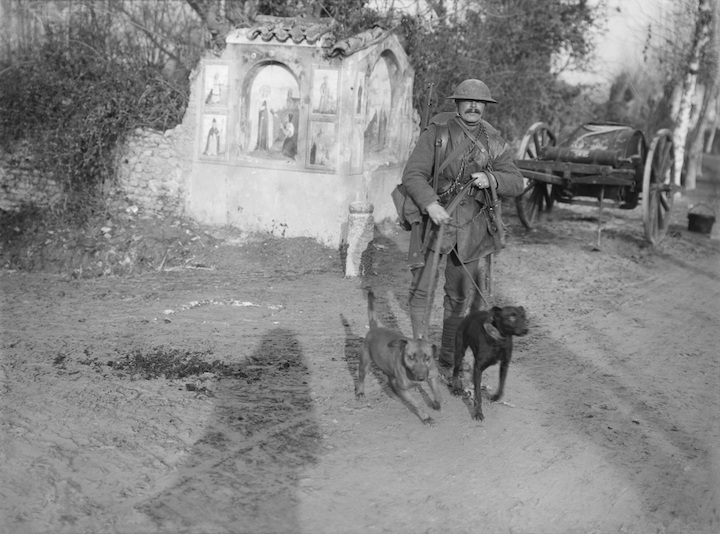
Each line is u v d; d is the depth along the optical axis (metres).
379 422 6.43
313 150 13.91
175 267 13.52
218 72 14.36
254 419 6.38
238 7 17.64
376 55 14.52
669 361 8.67
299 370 7.69
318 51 13.70
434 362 6.34
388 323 9.72
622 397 7.38
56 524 4.66
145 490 5.12
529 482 5.49
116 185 15.29
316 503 5.03
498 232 7.42
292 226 14.19
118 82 16.02
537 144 16.94
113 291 11.59
